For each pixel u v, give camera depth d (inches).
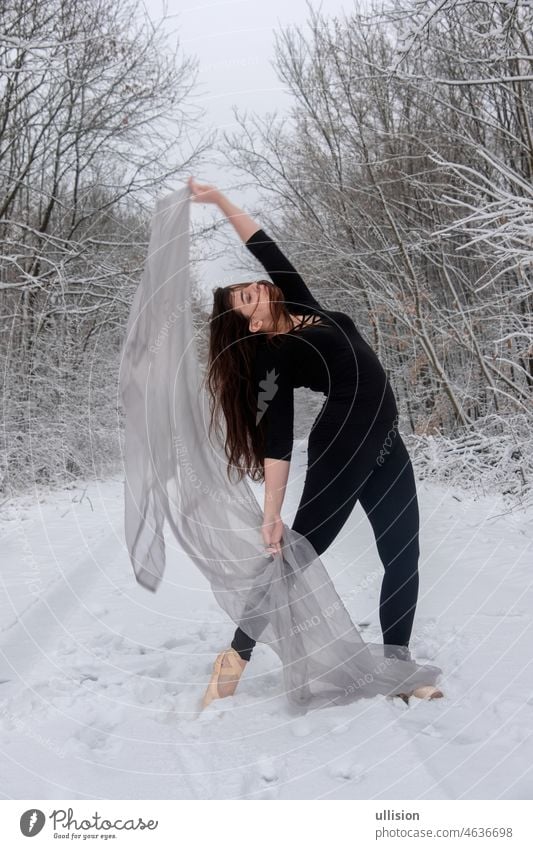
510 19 219.0
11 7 352.2
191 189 103.3
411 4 254.8
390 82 294.8
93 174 469.7
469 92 306.8
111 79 416.8
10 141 411.5
